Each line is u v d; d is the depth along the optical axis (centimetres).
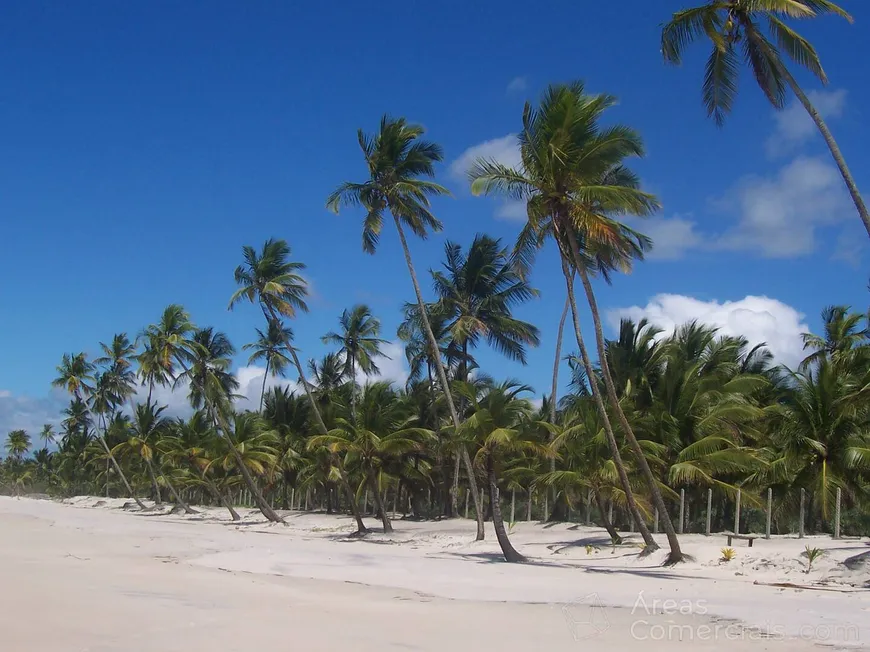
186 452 5694
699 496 3384
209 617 1401
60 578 1895
